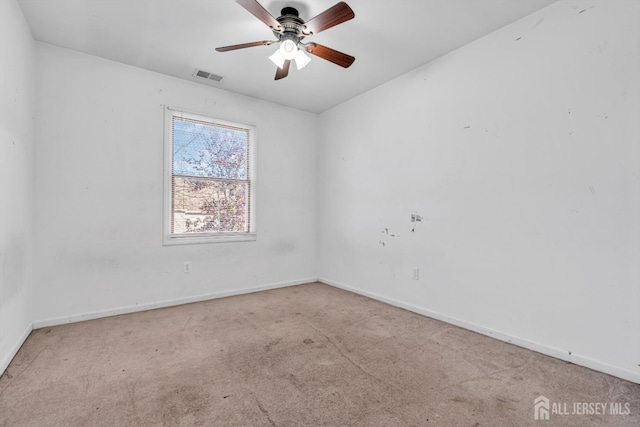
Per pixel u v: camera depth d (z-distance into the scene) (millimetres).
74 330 2576
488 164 2541
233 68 3158
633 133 1838
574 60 2064
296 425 1434
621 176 1880
